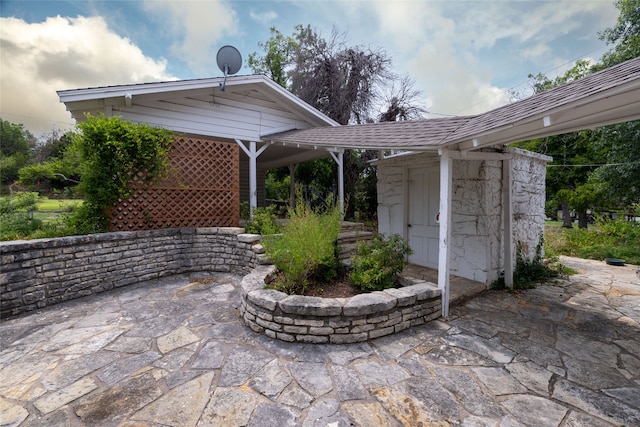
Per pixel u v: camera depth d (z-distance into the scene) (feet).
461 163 15.75
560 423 6.02
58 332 10.50
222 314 12.13
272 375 7.85
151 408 6.57
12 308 12.19
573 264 21.24
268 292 10.86
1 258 11.97
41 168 25.27
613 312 12.12
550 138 41.78
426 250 17.95
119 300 13.87
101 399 6.89
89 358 8.72
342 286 13.26
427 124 15.10
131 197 16.85
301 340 9.71
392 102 39.63
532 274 16.78
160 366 8.29
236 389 7.25
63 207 19.60
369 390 7.19
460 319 11.51
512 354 8.85
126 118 19.76
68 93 16.85
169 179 17.99
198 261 18.90
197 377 7.75
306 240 12.20
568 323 11.07
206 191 19.33
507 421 6.11
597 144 29.99
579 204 37.73
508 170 14.97
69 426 6.07
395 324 10.34
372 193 40.70
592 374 7.79
